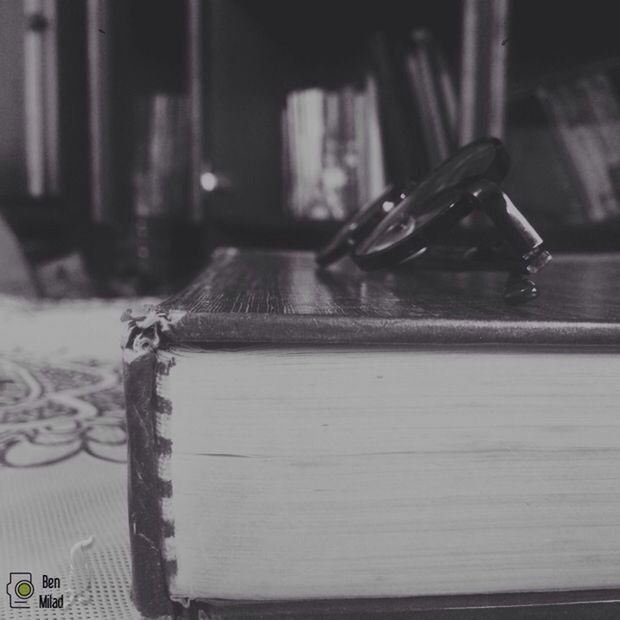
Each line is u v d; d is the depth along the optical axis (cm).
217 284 25
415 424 18
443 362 18
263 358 17
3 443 28
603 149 85
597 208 86
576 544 18
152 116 98
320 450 18
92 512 22
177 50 99
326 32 100
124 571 19
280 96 100
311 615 18
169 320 17
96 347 48
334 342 17
